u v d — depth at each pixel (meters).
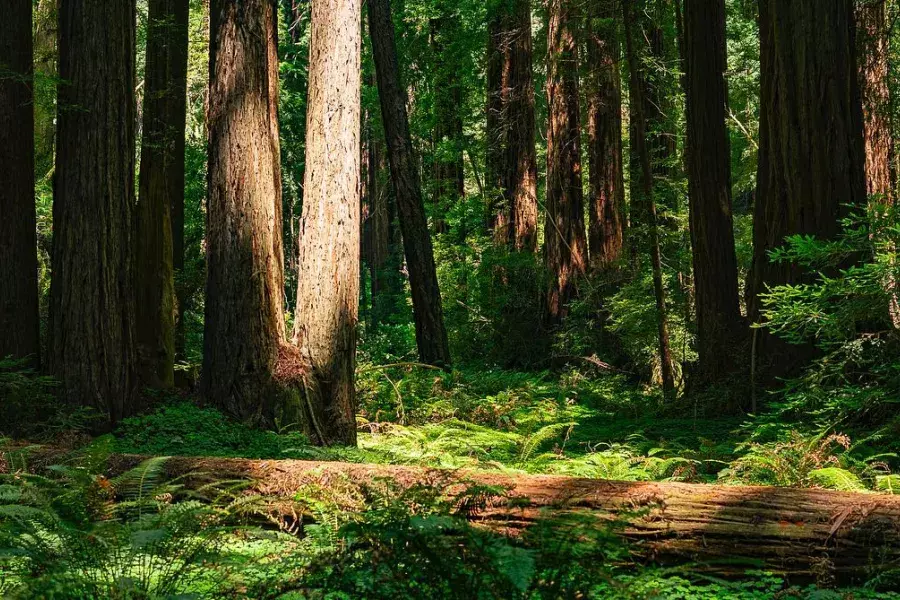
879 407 8.88
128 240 12.16
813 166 13.23
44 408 11.34
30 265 12.55
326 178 11.97
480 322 27.94
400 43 32.25
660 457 10.45
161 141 15.63
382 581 4.17
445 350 19.38
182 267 17.95
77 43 11.93
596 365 23.06
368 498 6.01
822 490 5.24
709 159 16.88
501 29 29.09
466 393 16.50
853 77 13.41
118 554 4.91
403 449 10.67
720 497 5.26
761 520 5.09
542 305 26.02
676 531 5.21
